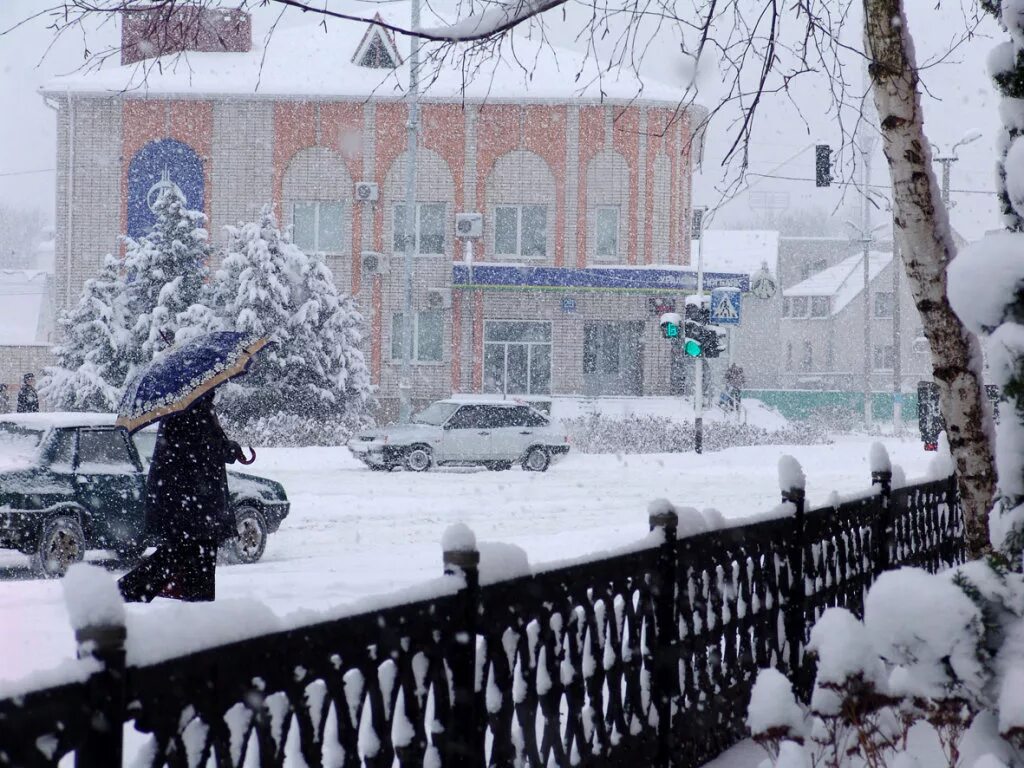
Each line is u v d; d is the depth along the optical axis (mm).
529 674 4637
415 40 23141
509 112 51500
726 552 6723
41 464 13977
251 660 3262
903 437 55094
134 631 2951
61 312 51781
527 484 28000
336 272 52031
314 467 32375
